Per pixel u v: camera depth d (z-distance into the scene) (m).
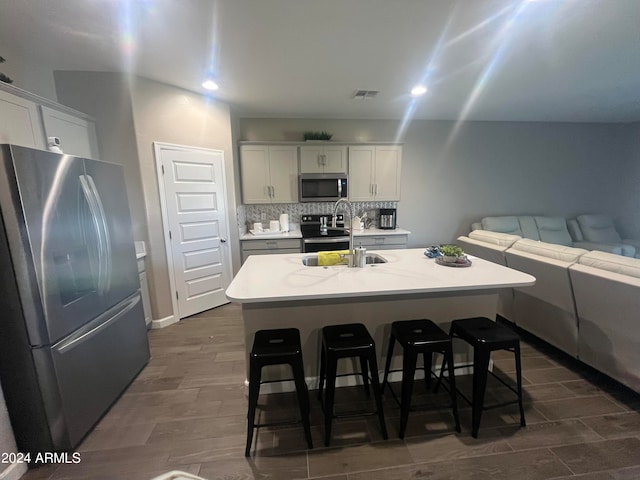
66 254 1.59
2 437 1.43
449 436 1.67
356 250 2.20
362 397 2.01
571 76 2.92
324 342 1.76
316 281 1.86
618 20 1.95
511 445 1.60
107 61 2.49
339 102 3.64
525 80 3.00
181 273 3.29
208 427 1.77
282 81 2.94
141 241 2.98
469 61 2.54
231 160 3.71
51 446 1.54
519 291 2.73
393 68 2.67
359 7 1.77
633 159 5.04
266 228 4.63
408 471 1.46
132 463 1.53
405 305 2.10
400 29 2.03
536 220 4.82
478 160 4.86
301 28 2.00
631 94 3.45
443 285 1.75
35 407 1.49
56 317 1.51
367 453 1.57
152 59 2.45
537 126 4.89
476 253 3.28
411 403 1.94
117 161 2.84
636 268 1.82
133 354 2.22
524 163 4.97
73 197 1.66
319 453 1.57
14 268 1.38
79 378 1.65
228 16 1.85
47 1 1.69
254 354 1.53
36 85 2.50
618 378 1.93
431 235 4.98
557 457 1.52
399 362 2.16
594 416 1.79
